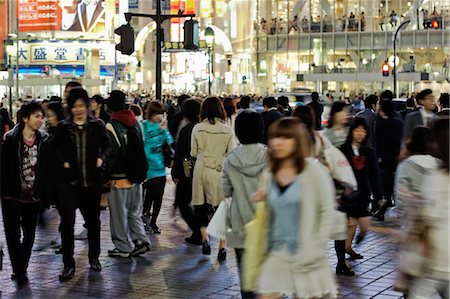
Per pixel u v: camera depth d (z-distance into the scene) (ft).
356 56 222.89
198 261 41.68
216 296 34.42
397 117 57.26
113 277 38.14
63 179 37.55
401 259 23.48
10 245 37.35
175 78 303.68
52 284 36.86
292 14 232.73
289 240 23.39
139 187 43.24
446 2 213.46
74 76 224.12
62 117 44.01
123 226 42.55
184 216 46.14
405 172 27.07
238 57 256.93
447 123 22.31
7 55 209.97
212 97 41.78
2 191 37.22
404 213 24.53
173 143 55.77
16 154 37.32
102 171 38.27
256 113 31.19
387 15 219.00
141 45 208.13
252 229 24.12
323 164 35.17
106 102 45.01
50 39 223.51
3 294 34.99
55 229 50.75
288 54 232.32
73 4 222.48
